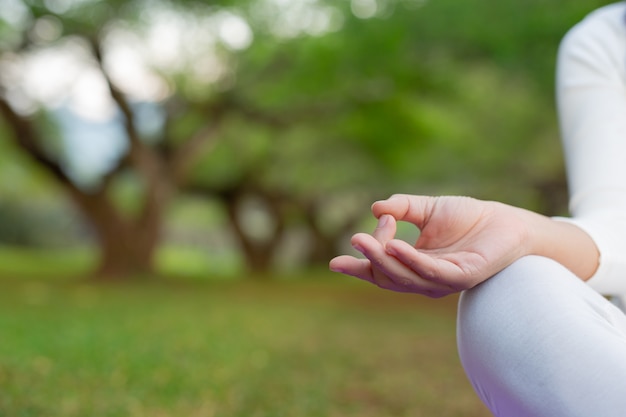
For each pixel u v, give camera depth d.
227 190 20.39
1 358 4.32
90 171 15.40
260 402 3.50
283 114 14.18
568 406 0.77
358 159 17.20
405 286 0.88
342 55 11.47
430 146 15.24
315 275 20.11
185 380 3.95
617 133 1.14
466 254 0.87
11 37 12.52
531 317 0.82
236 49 13.09
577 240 0.97
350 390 3.95
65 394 3.42
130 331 6.05
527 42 8.70
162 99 14.30
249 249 20.91
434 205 0.95
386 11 10.46
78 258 24.80
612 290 1.02
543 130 14.00
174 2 12.03
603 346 0.78
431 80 11.93
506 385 0.83
